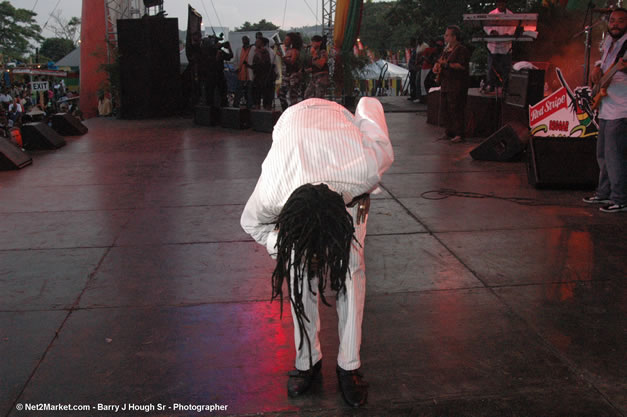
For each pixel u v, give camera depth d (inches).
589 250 172.7
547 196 237.9
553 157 251.6
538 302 137.3
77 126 505.0
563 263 162.6
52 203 248.2
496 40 400.8
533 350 115.0
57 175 312.7
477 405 97.5
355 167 91.5
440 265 162.9
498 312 132.3
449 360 112.0
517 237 186.1
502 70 415.5
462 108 382.3
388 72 1227.9
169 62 671.1
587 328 124.0
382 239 187.5
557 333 121.9
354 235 93.5
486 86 424.5
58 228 209.5
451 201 233.8
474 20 389.1
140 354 116.9
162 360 114.4
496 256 169.2
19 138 422.3
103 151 399.9
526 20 387.9
